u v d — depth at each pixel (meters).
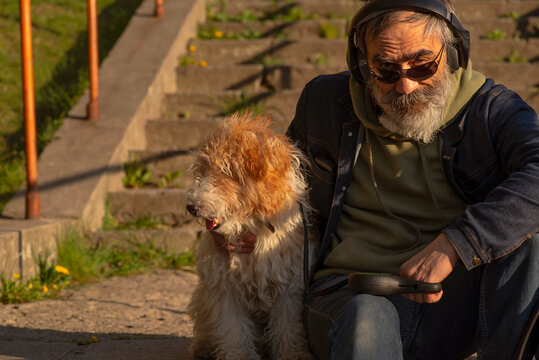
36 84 6.08
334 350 1.69
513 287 1.74
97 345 2.71
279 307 2.37
